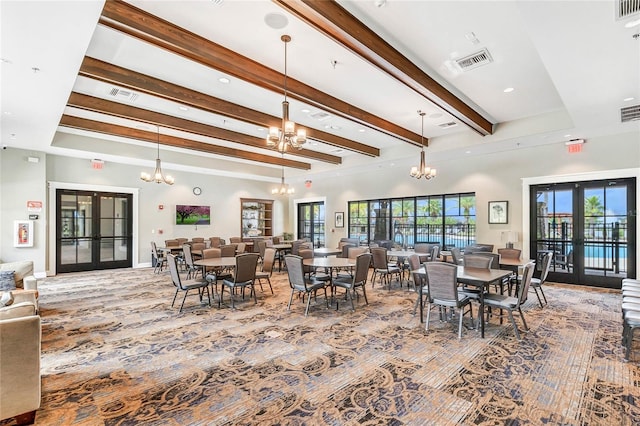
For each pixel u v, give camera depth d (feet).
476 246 21.39
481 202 25.67
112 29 9.95
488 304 12.59
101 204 28.71
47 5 8.20
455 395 8.30
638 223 19.47
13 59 10.90
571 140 21.42
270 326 13.75
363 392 8.46
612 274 20.57
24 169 23.97
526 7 8.45
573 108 15.53
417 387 8.70
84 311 16.06
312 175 36.55
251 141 24.98
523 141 21.74
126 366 10.04
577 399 8.08
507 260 18.40
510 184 24.20
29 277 14.88
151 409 7.77
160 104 18.24
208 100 16.85
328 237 37.63
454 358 10.49
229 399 8.18
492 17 10.43
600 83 12.84
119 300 18.22
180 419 7.38
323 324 13.97
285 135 13.70
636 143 19.39
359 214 34.68
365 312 15.75
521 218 23.67
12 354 6.94
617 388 8.59
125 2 9.68
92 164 27.86
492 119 20.75
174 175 33.17
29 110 15.58
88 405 7.95
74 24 9.08
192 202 34.42
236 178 38.14
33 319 7.18
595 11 8.53
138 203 30.55
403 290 20.76
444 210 28.27
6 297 11.68
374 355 10.75
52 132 19.43
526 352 10.93
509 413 7.52
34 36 9.58
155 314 15.55
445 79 14.90
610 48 10.29
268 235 41.57
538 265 23.16
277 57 12.92
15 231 23.54
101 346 11.64
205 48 11.62
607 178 20.38
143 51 12.51
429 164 28.96
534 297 18.62
